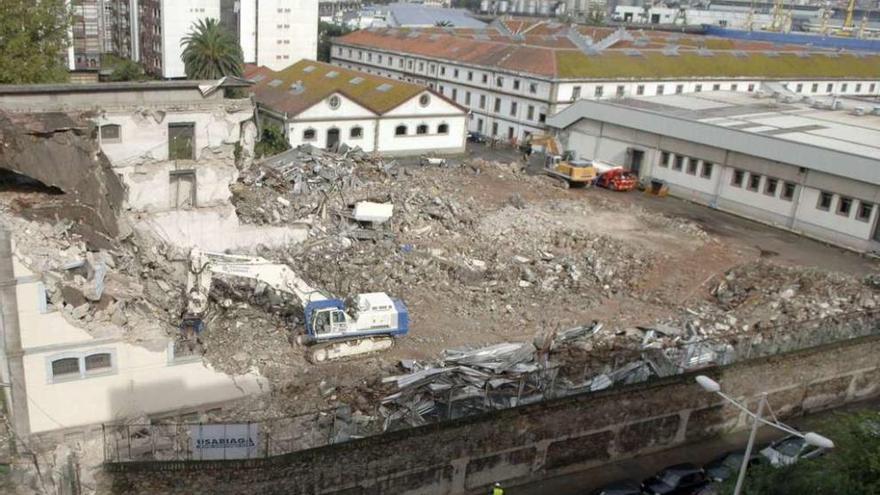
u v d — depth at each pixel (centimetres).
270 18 9938
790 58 10131
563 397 2677
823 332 3453
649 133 6506
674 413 2964
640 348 3281
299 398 2773
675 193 6425
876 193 5053
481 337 3422
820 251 5200
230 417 2650
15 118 2948
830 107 7250
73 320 2445
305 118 6450
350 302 3130
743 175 5897
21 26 5178
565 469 2811
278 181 4578
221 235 3947
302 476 2294
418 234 4488
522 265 4222
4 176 2981
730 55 9600
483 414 2517
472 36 10300
